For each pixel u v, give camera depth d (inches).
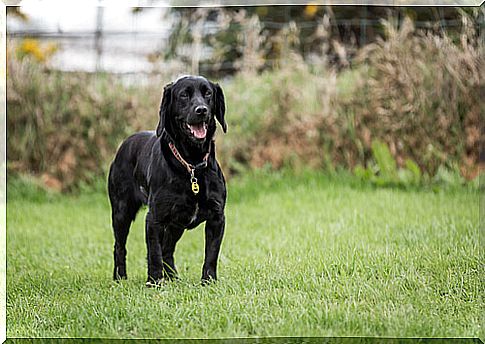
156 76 648.4
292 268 329.1
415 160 593.3
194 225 305.9
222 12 690.8
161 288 296.7
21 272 370.0
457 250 347.6
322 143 624.1
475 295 294.5
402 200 501.4
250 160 634.8
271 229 450.0
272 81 644.7
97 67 672.4
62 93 638.5
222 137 628.4
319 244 379.2
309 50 762.8
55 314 283.0
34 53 711.7
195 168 296.2
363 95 609.9
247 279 311.3
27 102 633.0
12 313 289.6
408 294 293.3
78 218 527.2
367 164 613.3
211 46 745.0
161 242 323.9
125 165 332.2
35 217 533.3
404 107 587.5
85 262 395.2
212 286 297.0
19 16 704.4
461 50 569.9
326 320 261.1
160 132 296.7
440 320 267.1
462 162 569.6
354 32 737.0
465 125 568.4
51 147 636.1
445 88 574.6
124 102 639.1
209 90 302.0
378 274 320.2
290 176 610.5
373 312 267.6
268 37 755.4
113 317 268.8
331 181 588.1
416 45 588.1
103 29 715.4
